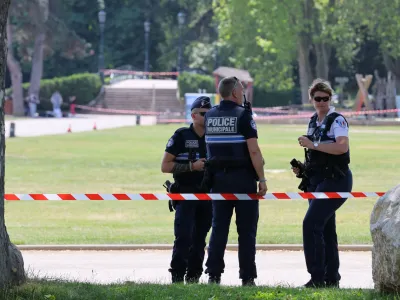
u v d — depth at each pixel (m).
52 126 184.12
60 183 79.38
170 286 27.69
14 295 25.03
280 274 35.62
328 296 25.39
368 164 100.56
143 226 52.78
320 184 30.08
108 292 26.11
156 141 140.50
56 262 38.75
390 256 24.03
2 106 26.06
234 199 29.58
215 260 29.91
